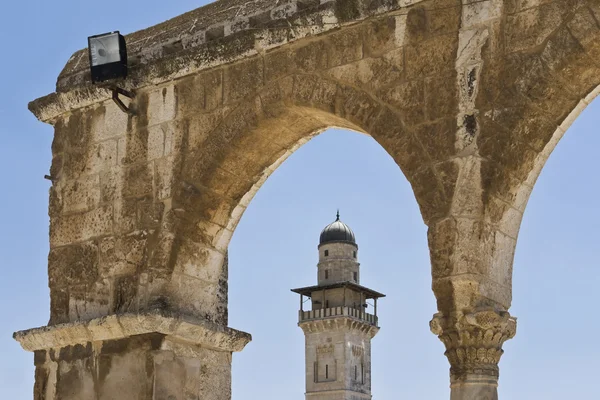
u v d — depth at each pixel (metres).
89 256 14.84
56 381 14.72
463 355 11.53
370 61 12.73
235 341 14.88
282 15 13.74
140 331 13.84
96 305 14.59
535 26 11.66
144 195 14.48
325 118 13.59
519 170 11.76
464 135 11.87
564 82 11.53
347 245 99.62
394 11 12.64
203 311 14.62
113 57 14.54
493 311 11.41
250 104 13.70
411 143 12.22
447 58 12.16
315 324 96.06
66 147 15.51
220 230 14.62
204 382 14.48
